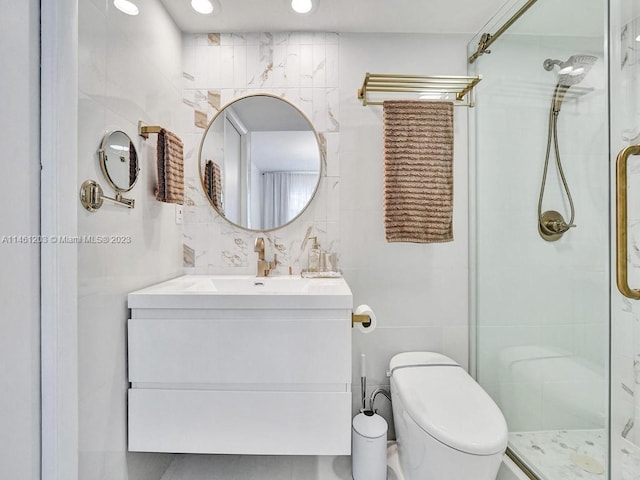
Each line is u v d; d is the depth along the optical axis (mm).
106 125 1101
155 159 1435
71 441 928
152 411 1200
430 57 1741
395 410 1495
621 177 1035
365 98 1640
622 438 1117
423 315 1749
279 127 1721
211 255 1729
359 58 1732
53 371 902
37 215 896
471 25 1684
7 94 803
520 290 1428
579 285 1192
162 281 1501
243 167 1717
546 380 1323
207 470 1524
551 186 1305
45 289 901
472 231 1741
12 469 820
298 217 1721
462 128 1755
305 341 1188
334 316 1198
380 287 1740
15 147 826
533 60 1372
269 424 1197
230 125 1720
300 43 1726
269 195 1718
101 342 1077
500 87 1546
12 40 816
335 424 1192
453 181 1708
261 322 1189
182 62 1715
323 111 1726
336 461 1597
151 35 1400
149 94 1384
